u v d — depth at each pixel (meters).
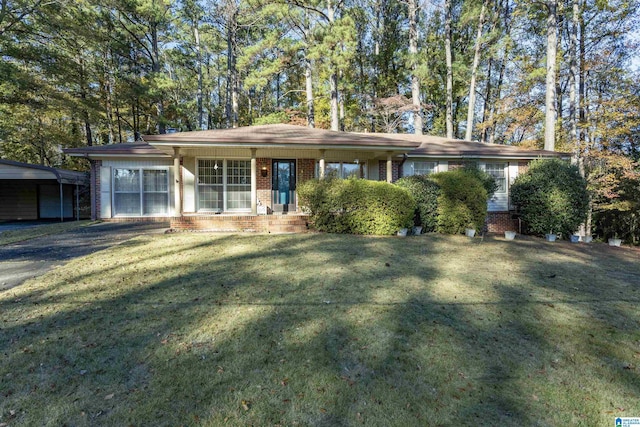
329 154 11.98
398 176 12.26
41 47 15.89
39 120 20.28
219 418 2.19
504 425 2.20
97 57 20.17
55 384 2.49
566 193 10.30
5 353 2.87
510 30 20.06
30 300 4.02
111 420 2.15
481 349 3.14
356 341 3.21
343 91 21.36
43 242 7.46
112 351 2.95
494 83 23.17
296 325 3.51
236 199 12.21
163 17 20.06
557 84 18.12
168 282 4.74
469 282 5.11
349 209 9.02
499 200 12.56
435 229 10.00
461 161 12.47
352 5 22.50
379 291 4.56
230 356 2.92
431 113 25.16
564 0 17.19
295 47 17.06
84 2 17.19
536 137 19.38
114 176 12.10
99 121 21.62
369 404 2.36
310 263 5.83
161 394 2.41
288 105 28.16
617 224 14.12
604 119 14.42
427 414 2.28
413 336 3.34
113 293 4.29
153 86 19.50
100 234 8.60
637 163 13.33
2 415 2.18
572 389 2.60
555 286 5.09
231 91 24.36
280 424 2.15
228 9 19.73
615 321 3.85
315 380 2.61
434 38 22.70
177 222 9.29
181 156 11.82
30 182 16.16
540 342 3.31
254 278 4.98
